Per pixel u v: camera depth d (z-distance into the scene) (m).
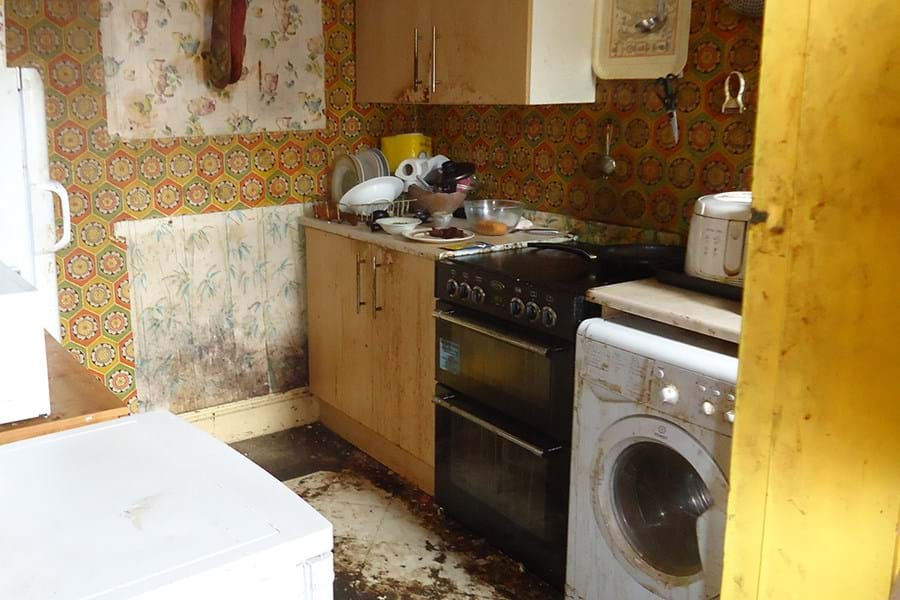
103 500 1.13
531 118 3.17
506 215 3.00
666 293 2.15
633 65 2.69
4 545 1.01
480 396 2.61
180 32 3.12
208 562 0.98
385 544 2.73
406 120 3.73
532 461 2.44
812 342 0.91
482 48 2.82
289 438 3.57
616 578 2.10
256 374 3.56
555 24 2.69
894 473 0.86
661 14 2.59
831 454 0.91
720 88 2.50
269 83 3.36
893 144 0.81
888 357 0.85
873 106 0.82
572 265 2.56
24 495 1.14
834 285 0.88
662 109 2.68
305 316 3.64
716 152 2.54
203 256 3.33
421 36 3.11
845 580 0.92
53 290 2.48
